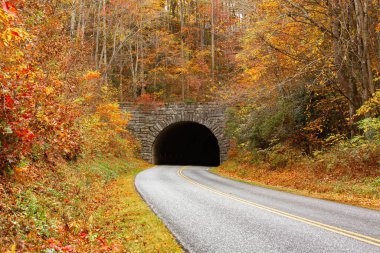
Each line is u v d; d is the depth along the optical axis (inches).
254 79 856.9
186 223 310.5
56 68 496.1
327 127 842.8
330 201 448.8
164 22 1900.8
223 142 1455.5
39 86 344.8
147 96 1531.7
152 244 248.7
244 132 1043.3
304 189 602.5
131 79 1804.9
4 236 215.2
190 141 2016.5
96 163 736.3
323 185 581.9
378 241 243.1
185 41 1935.3
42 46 448.1
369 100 624.1
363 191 496.1
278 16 682.8
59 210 324.8
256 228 287.9
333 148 706.8
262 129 921.5
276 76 840.3
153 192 532.7
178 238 260.1
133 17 1392.7
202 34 1911.9
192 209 381.7
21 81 305.1
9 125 289.7
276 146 879.7
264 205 408.8
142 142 1510.8
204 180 755.4
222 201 440.1
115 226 313.6
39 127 347.3
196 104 1498.5
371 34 725.9
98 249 237.6
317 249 226.1
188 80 1711.4
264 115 930.7
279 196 498.9
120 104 1507.1
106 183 642.2
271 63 813.9
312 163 700.7
